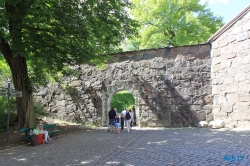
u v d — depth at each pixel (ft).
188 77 55.16
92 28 39.58
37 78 49.29
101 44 44.70
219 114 51.08
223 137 35.35
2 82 75.36
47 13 32.96
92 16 38.14
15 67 44.04
